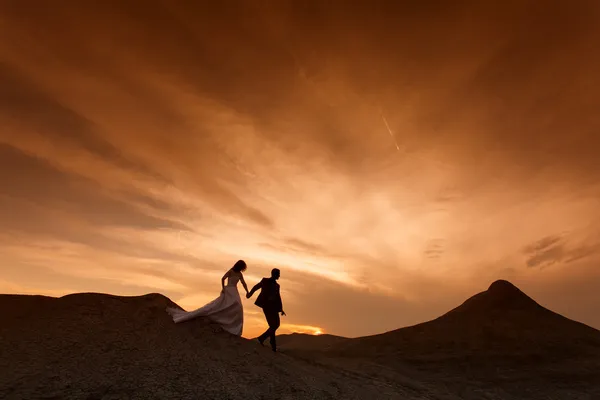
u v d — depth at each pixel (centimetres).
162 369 704
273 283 1014
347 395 838
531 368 1404
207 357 789
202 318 930
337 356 1617
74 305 863
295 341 2433
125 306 912
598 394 1186
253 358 852
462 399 1105
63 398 570
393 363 1480
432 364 1476
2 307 806
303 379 841
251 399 688
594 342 1627
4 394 551
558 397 1172
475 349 1594
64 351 691
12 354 654
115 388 620
